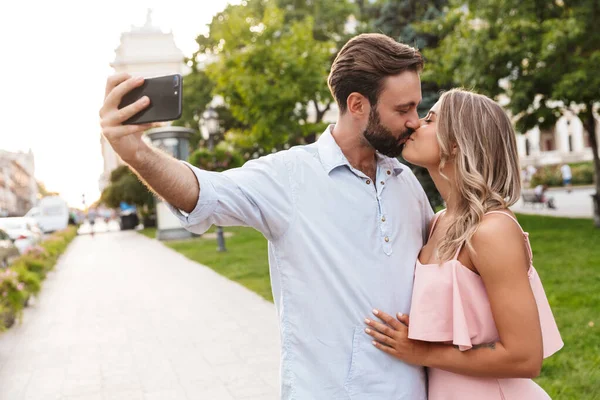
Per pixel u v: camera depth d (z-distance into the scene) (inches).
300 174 70.3
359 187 71.8
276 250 71.1
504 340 65.7
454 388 70.9
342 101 72.0
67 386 206.7
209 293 373.7
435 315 69.2
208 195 63.3
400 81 68.6
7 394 201.8
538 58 458.6
